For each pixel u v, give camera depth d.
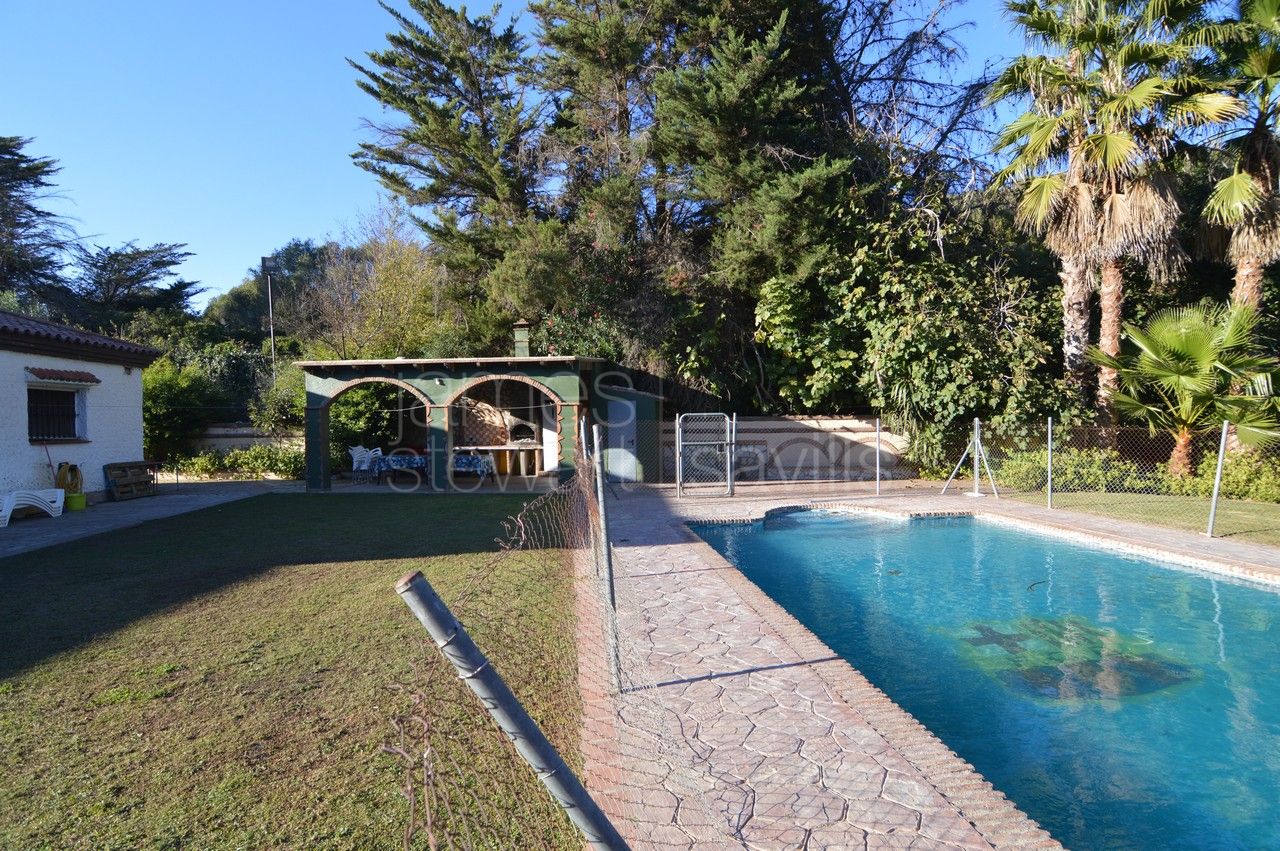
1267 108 12.74
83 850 3.02
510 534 9.99
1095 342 18.44
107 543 10.02
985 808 3.37
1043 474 14.66
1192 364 12.93
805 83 20.06
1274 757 4.67
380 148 21.89
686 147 18.77
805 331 18.14
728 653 5.45
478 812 3.20
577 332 19.14
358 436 19.89
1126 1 13.23
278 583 7.56
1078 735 4.99
